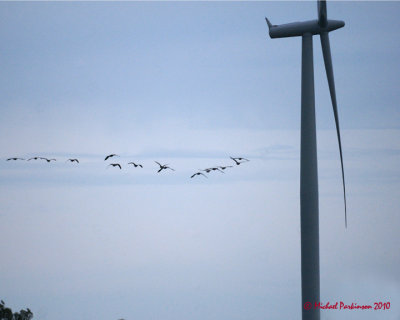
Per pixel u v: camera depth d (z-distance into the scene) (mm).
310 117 71562
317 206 71062
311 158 71125
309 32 71875
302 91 72250
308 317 70938
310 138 71312
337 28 70938
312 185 71000
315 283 70750
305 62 71938
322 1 68562
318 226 71000
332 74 72312
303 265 71250
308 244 70812
